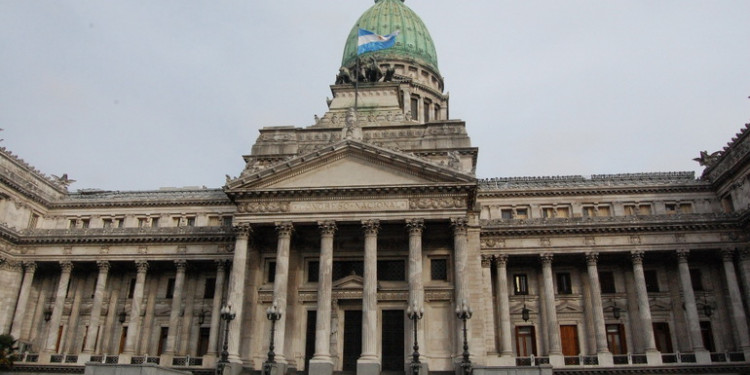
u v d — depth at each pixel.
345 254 64.69
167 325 73.31
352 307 63.03
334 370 59.94
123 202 84.69
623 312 69.69
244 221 61.03
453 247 62.22
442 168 59.41
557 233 70.31
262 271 64.88
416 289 56.84
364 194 60.22
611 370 63.31
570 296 70.81
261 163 72.25
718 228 67.94
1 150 75.69
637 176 82.31
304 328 62.47
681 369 62.44
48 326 74.69
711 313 67.88
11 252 74.81
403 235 64.25
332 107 81.12
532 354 69.31
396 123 75.50
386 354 60.66
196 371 64.56
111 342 73.12
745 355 62.88
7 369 67.44
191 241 73.31
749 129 67.62
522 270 73.06
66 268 74.06
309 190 60.38
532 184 82.56
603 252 69.19
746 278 66.19
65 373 67.44
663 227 68.50
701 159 79.31
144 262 73.06
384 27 116.12
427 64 115.06
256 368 60.44
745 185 69.88
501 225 70.88
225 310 53.09
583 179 82.38
